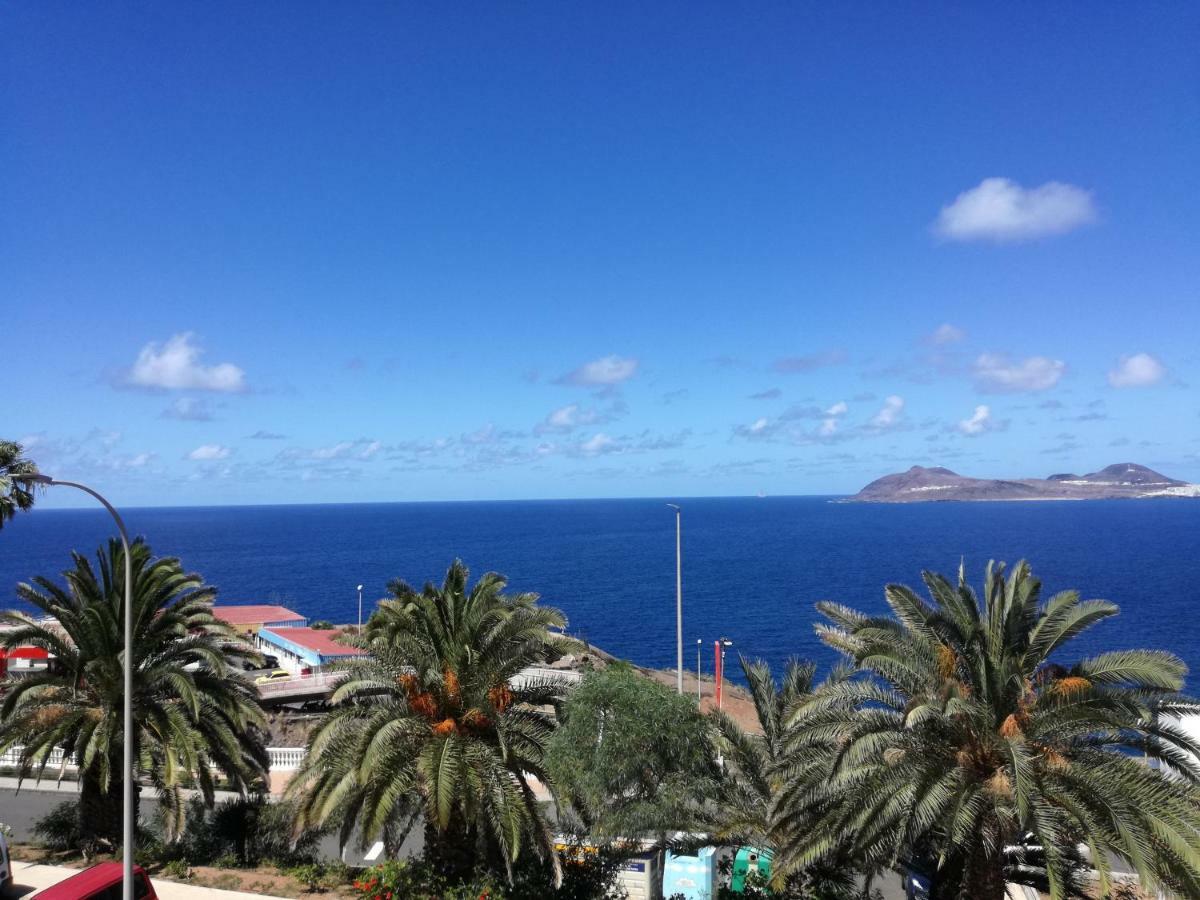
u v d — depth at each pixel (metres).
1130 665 15.07
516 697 19.66
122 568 22.03
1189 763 14.97
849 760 15.21
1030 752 14.89
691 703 19.48
